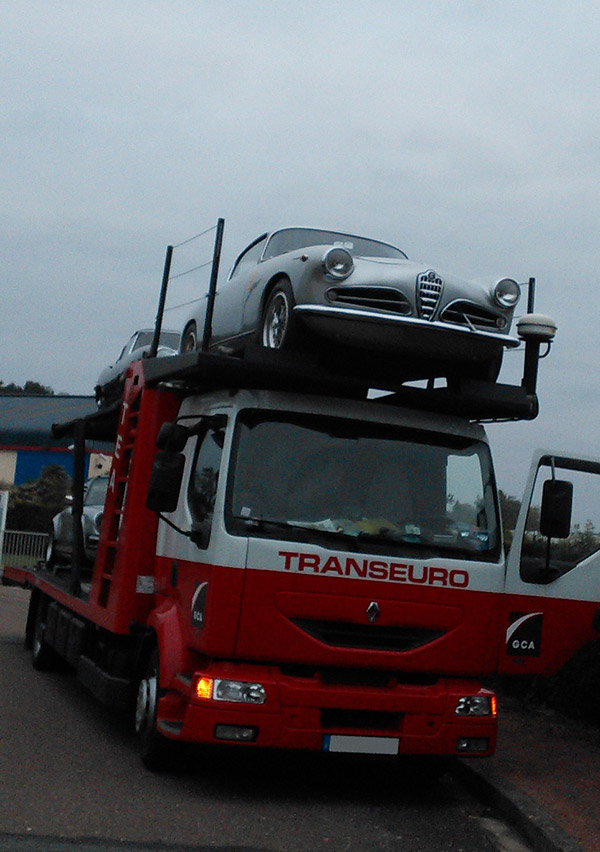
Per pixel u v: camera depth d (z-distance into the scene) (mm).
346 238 9008
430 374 8211
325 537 7055
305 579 6926
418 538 7285
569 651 8031
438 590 7195
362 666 6984
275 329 7941
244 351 7246
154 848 5801
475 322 7605
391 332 7320
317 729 6848
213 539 6941
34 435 43844
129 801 6766
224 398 7566
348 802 7332
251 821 6562
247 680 6801
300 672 7020
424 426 7656
